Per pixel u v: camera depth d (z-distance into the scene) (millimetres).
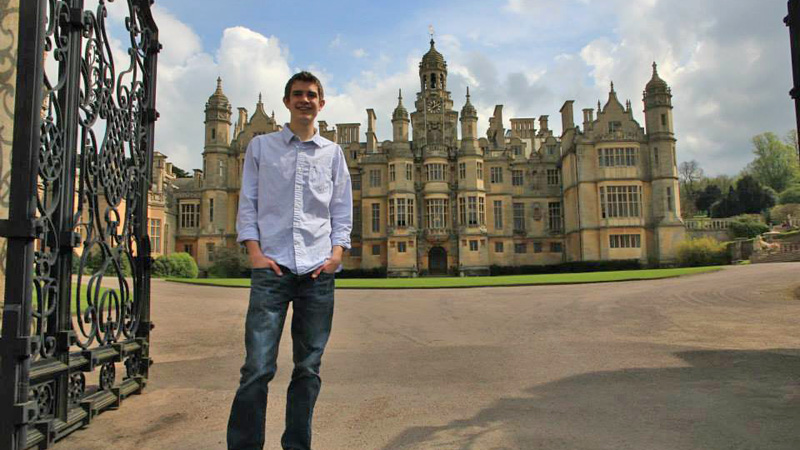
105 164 4914
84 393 4945
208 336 10625
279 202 3365
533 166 53438
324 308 3387
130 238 5691
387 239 47812
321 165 3535
